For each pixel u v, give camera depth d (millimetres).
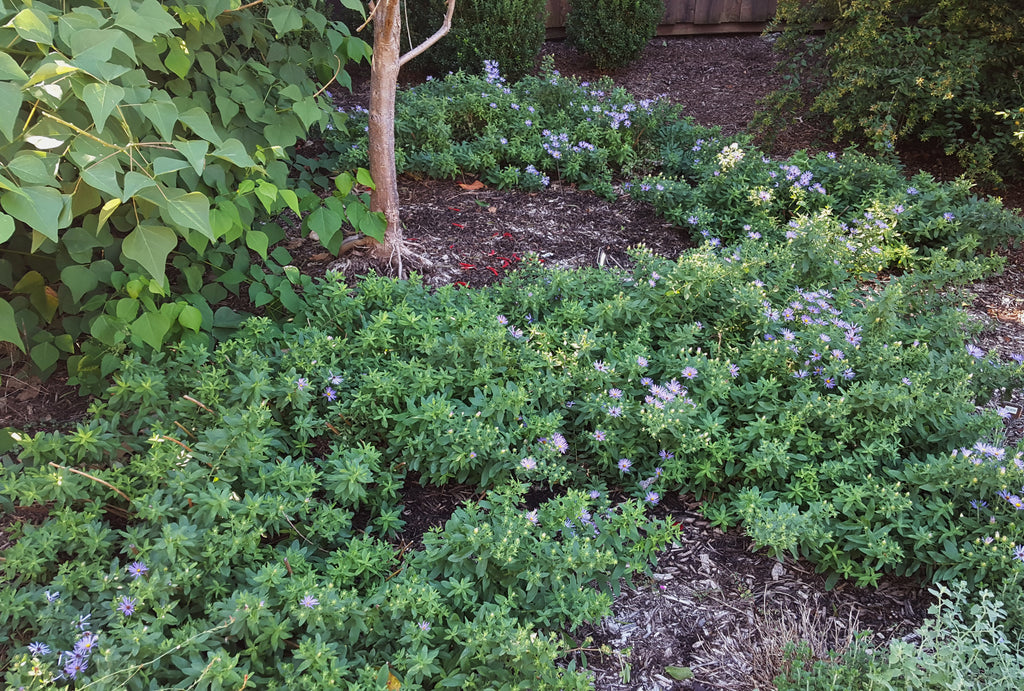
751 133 6047
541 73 7133
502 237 4418
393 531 2547
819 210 4676
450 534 2250
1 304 2398
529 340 3105
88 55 1981
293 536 2432
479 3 6414
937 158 5680
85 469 2438
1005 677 1911
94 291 3215
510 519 2297
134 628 1850
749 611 2391
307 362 2914
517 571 2250
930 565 2371
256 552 2180
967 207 4445
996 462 2418
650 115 5645
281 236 3467
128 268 2926
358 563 2217
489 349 2926
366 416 2791
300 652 1845
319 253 4070
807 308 3289
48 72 1867
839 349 3047
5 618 1973
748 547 2615
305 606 1903
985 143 5242
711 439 2773
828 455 2711
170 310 2777
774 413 2814
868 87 5609
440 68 6750
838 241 3990
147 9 2225
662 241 4574
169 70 2799
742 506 2486
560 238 4480
